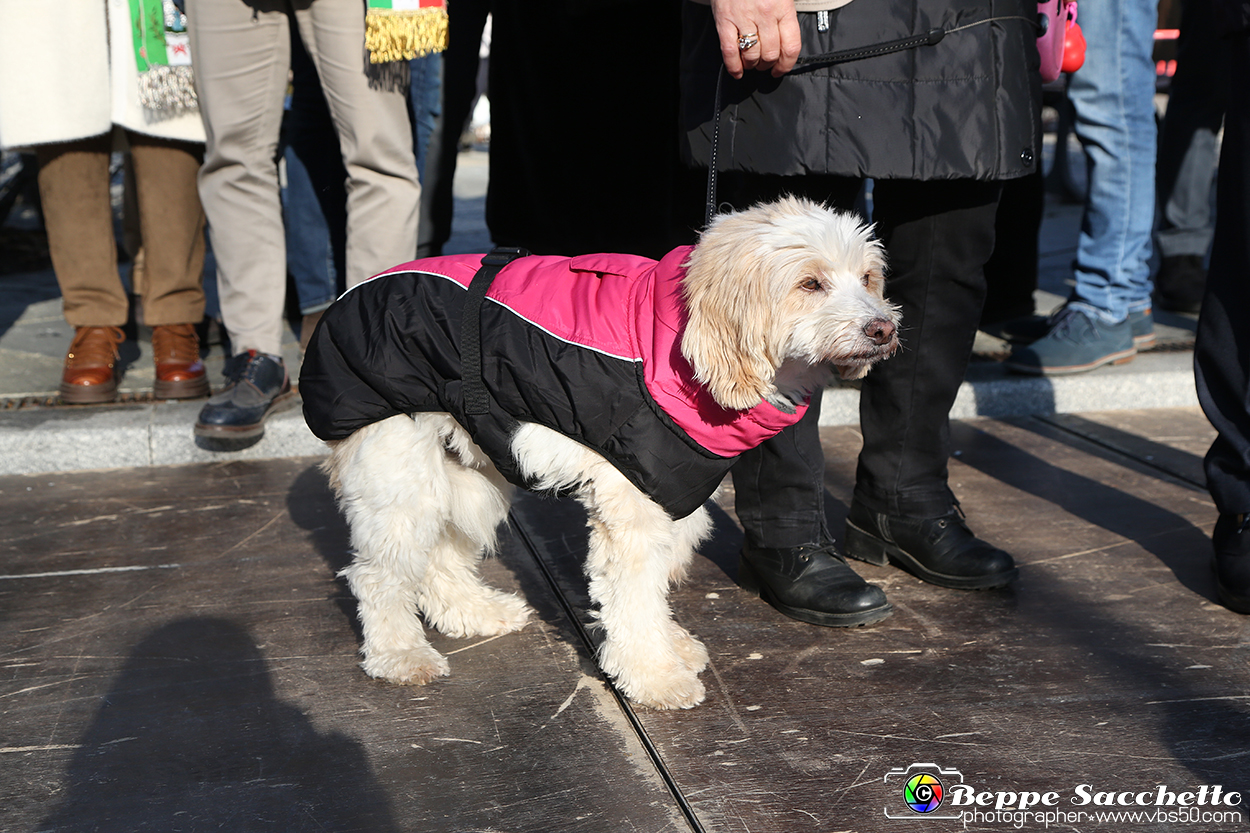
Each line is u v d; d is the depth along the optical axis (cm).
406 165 380
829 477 377
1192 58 526
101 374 418
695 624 273
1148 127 449
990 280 518
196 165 418
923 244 270
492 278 235
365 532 241
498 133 497
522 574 305
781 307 212
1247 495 268
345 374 239
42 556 312
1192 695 233
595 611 252
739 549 322
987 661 250
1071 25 338
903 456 294
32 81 376
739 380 212
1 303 592
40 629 268
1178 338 511
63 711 230
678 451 221
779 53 233
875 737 219
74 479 379
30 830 190
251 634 267
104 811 195
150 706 233
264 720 227
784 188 271
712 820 192
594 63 456
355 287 245
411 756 213
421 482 240
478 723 226
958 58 239
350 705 234
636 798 199
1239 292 269
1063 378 452
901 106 241
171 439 391
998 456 399
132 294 529
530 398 220
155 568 305
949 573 289
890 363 284
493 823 191
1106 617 272
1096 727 221
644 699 230
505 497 268
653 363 217
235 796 200
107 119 393
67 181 401
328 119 448
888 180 269
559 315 224
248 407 384
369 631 248
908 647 259
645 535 228
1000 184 265
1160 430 425
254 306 401
